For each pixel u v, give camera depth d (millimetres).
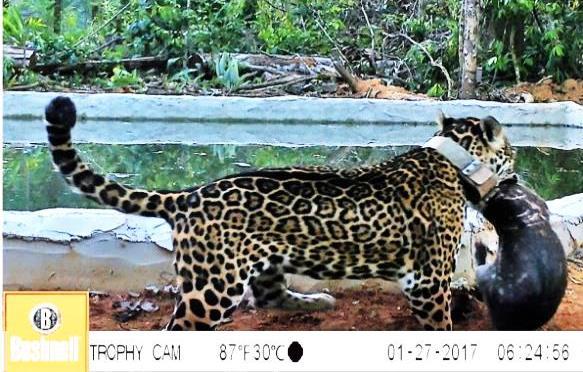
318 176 5090
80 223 5871
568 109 13086
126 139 10586
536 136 12141
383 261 5117
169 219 5004
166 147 9930
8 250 5715
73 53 15219
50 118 4902
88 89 14336
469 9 15148
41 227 5805
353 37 18062
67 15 17156
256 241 4973
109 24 17125
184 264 4965
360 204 5062
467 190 5305
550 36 16656
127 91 14375
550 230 5277
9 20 14742
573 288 5957
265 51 16953
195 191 4996
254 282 5504
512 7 16484
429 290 5176
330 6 17938
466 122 5430
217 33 16406
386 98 14953
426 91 16656
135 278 5840
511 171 5516
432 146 5328
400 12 18703
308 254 5039
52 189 7457
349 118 12672
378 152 9695
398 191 5133
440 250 5176
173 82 15172
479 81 16219
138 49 16203
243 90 14938
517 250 5227
